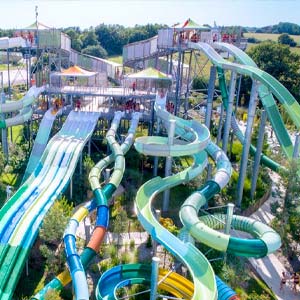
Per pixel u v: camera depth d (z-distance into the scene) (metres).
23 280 30.12
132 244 34.91
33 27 57.12
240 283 31.00
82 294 24.39
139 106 58.97
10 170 47.75
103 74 66.75
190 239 30.42
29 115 50.84
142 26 170.75
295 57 109.50
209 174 43.09
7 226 33.09
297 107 42.66
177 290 27.88
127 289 28.94
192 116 70.50
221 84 53.75
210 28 56.72
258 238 29.94
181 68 60.78
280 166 45.41
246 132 42.56
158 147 36.97
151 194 35.75
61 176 41.66
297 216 35.84
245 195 45.41
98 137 54.72
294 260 35.47
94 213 38.41
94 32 161.38
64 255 30.38
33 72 67.38
